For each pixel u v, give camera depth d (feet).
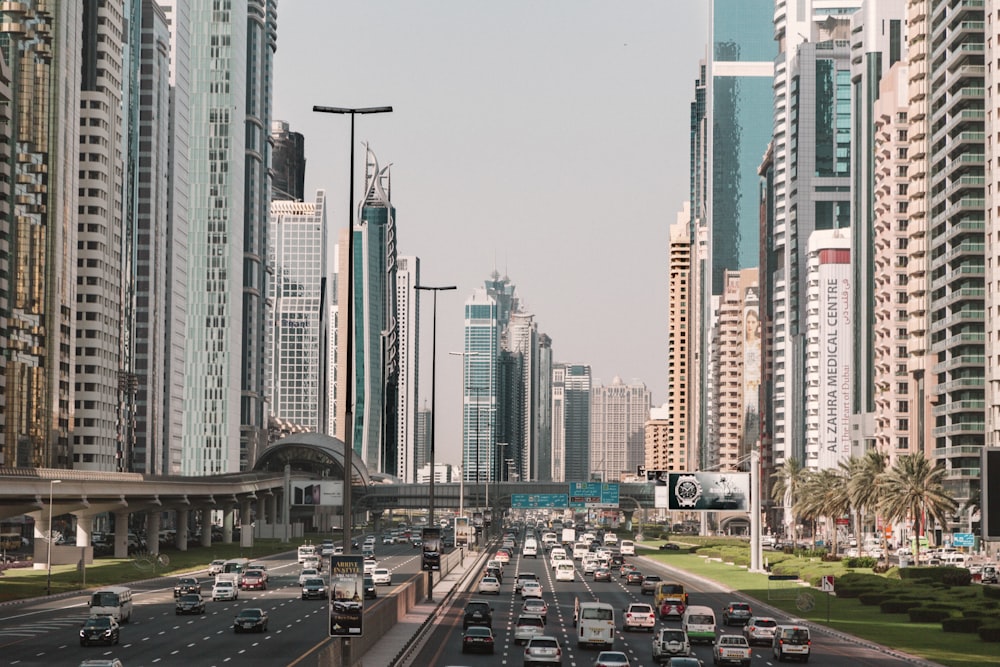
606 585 524.11
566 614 379.96
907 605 399.85
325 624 330.34
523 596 416.26
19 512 569.64
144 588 492.13
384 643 267.80
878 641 313.73
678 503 649.61
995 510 290.35
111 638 279.28
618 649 285.43
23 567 618.44
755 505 634.02
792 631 266.98
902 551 644.27
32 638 298.76
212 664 240.73
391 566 627.05
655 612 347.97
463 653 261.65
